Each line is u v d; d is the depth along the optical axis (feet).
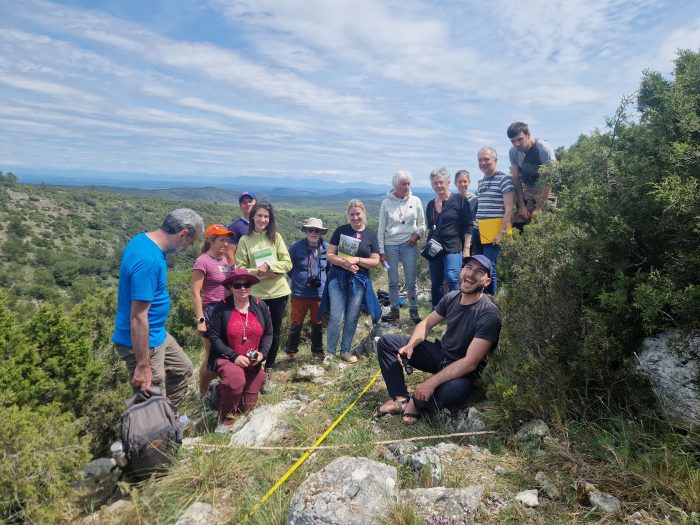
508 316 12.82
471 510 7.50
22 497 9.29
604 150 10.89
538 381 10.37
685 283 8.61
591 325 10.28
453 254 20.58
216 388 17.66
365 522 7.07
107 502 10.41
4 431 9.43
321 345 20.70
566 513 7.39
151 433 10.60
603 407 9.63
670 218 8.75
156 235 12.02
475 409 11.45
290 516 7.57
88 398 16.01
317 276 20.17
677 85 9.64
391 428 11.95
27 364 14.35
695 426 7.92
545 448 9.18
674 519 6.82
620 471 7.95
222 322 14.53
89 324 19.89
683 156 8.88
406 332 21.16
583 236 11.02
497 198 19.69
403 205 22.24
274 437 12.05
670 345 8.34
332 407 13.82
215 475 10.01
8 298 16.35
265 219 18.07
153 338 12.54
